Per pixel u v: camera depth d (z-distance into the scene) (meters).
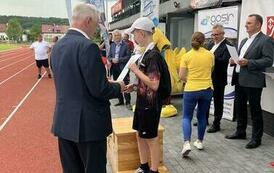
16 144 6.59
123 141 4.79
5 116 8.95
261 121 6.06
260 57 5.70
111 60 9.47
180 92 9.47
